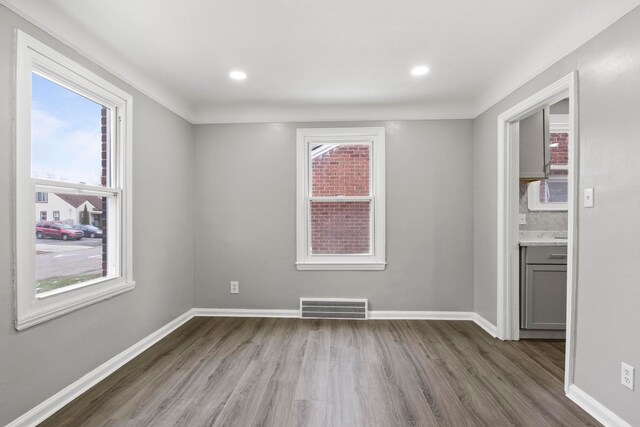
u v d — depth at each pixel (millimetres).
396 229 3629
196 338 3047
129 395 2072
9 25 1648
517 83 2660
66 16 1952
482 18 2031
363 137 3682
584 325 1950
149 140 2893
